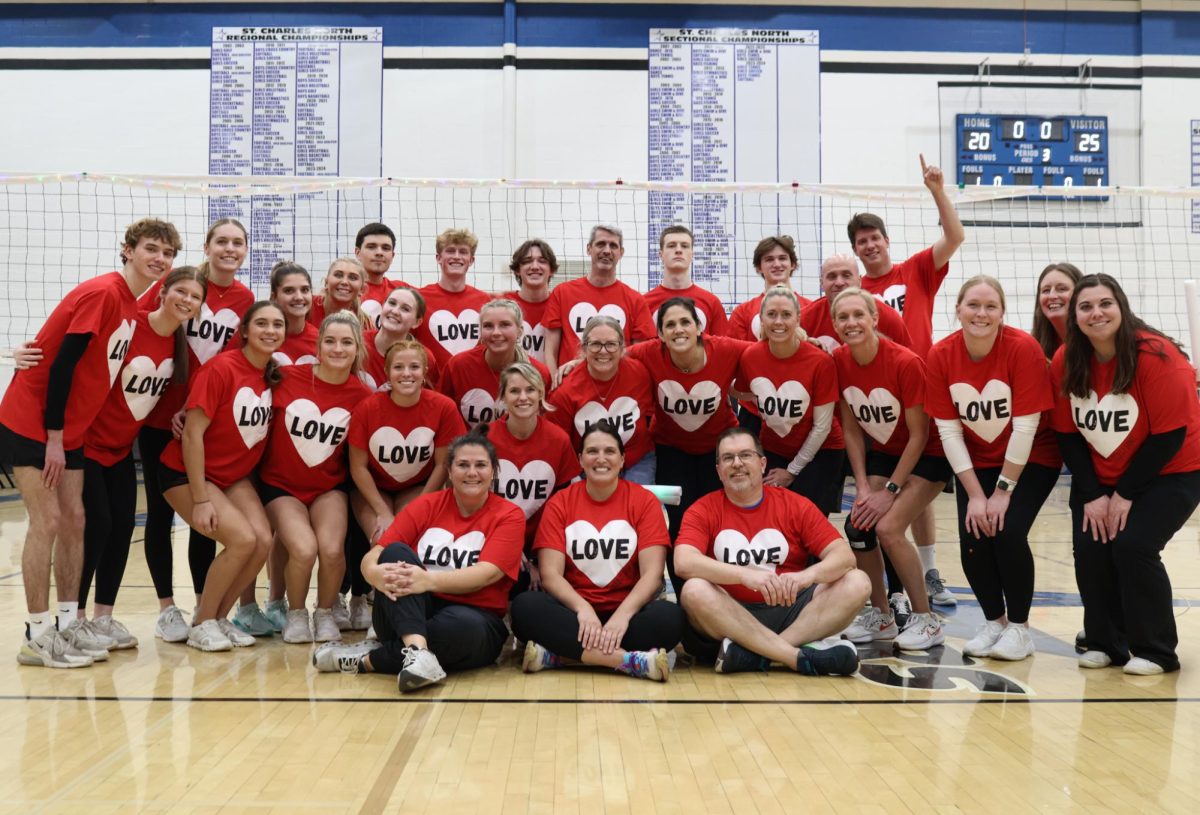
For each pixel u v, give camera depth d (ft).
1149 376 11.39
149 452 13.79
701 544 12.10
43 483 11.71
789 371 13.65
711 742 8.79
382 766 8.09
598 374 13.75
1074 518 12.29
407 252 35.01
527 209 35.32
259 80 35.45
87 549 12.58
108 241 35.09
